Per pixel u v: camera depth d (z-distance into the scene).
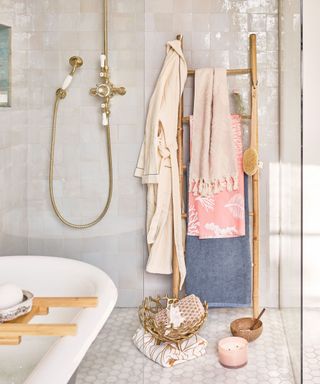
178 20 2.64
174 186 2.55
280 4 2.78
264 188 2.96
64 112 2.07
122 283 2.18
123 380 2.11
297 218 2.38
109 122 2.11
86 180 2.11
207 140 2.77
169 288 2.45
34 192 2.05
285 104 2.79
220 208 2.81
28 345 1.57
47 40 2.03
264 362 2.51
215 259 2.82
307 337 2.88
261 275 2.97
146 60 2.57
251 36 2.79
